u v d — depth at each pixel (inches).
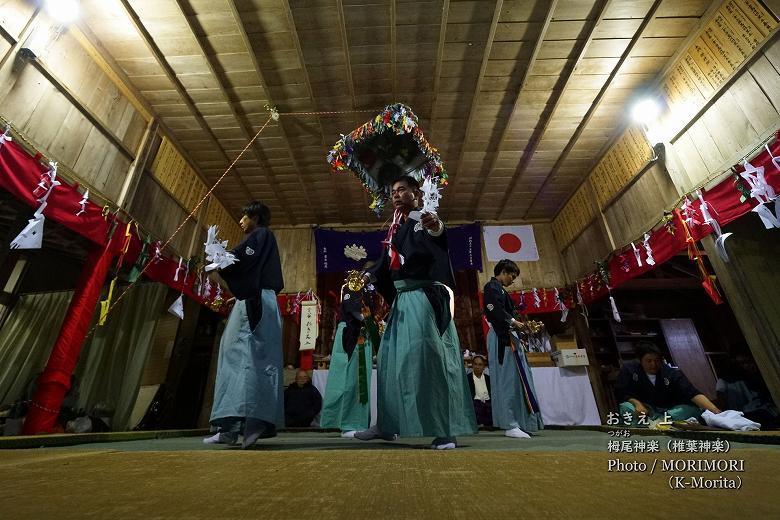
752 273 142.9
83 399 162.6
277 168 244.7
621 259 217.9
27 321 185.3
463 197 282.8
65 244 174.1
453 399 64.4
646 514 14.3
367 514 15.3
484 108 205.9
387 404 70.6
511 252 298.2
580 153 237.0
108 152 159.3
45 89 129.3
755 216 152.8
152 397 185.8
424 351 64.1
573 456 34.4
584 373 216.1
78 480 23.0
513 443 77.0
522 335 134.2
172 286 188.4
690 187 167.3
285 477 24.5
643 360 120.3
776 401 129.4
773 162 127.5
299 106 200.4
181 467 29.1
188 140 214.1
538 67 182.9
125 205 164.7
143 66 171.0
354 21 160.6
